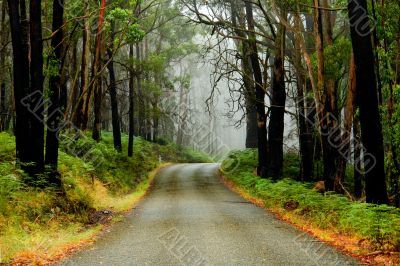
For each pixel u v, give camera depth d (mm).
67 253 8719
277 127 24156
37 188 12547
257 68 26875
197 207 16797
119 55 42719
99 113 28141
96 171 21953
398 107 13031
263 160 27094
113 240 10133
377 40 13969
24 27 13461
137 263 7809
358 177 18031
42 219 11148
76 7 20859
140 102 42938
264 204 17359
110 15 19328
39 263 7781
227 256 8227
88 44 22438
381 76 14141
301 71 21516
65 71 22594
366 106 11500
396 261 7781
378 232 9070
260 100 27031
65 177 15531
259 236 10281
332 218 11641
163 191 24859
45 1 21547
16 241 8773
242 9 29656
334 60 17750
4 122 31656
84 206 14578
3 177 11500
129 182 26562
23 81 13156
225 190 24859
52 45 14430
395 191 13719
